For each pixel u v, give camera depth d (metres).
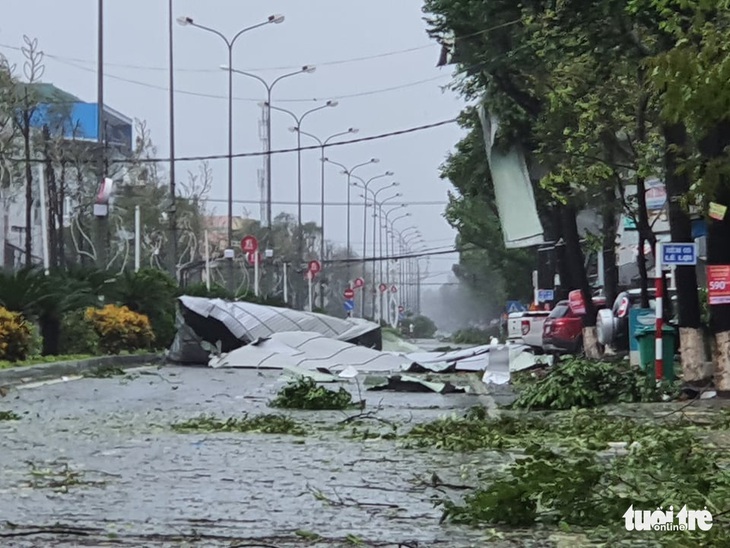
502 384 25.62
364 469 10.84
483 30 25.78
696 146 19.11
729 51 10.67
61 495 9.23
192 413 17.19
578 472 8.00
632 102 23.42
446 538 7.50
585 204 30.30
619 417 15.80
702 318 22.77
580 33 19.31
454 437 13.12
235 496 9.21
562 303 33.94
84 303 33.91
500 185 30.16
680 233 19.45
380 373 30.19
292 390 18.66
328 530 7.80
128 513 8.43
